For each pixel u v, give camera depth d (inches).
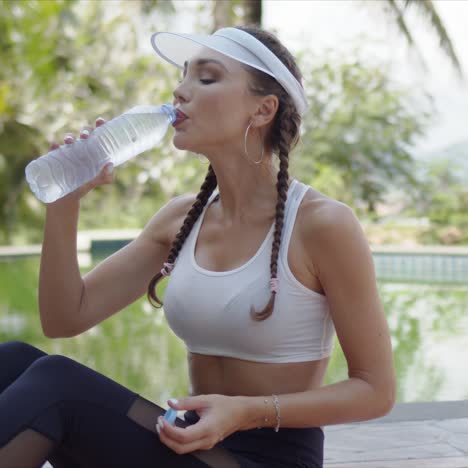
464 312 415.5
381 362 65.0
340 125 636.1
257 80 68.4
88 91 597.0
